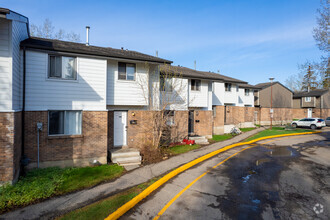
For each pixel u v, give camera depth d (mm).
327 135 20734
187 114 15188
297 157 11477
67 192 6668
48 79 9023
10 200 5816
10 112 6793
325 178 8031
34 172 8227
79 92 9641
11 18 6805
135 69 11719
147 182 7418
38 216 5172
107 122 10250
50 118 9172
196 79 16109
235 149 13781
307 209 5578
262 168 9391
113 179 7805
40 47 8656
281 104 33188
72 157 9422
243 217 5164
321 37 14922
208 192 6738
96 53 9781
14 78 7332
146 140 12117
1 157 6672
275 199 6195
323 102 35438
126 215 5309
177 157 11039
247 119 28188
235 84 23812
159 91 13109
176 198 6305
